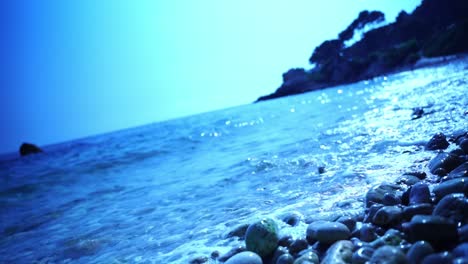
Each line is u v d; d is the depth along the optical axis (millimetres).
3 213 7742
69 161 16828
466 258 1908
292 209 4000
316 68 77375
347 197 3969
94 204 7070
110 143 25703
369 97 19703
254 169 6949
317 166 5973
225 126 23250
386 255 2166
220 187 6156
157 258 3523
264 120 21781
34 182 11352
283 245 2982
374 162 5215
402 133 6875
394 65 53469
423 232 2338
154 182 8336
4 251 4879
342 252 2477
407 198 3191
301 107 26812
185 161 11180
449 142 5191
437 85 15297
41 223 6277
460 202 2533
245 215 4262
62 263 4062
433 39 48250
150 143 19266
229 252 3109
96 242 4531
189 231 4176
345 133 8727
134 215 5516
